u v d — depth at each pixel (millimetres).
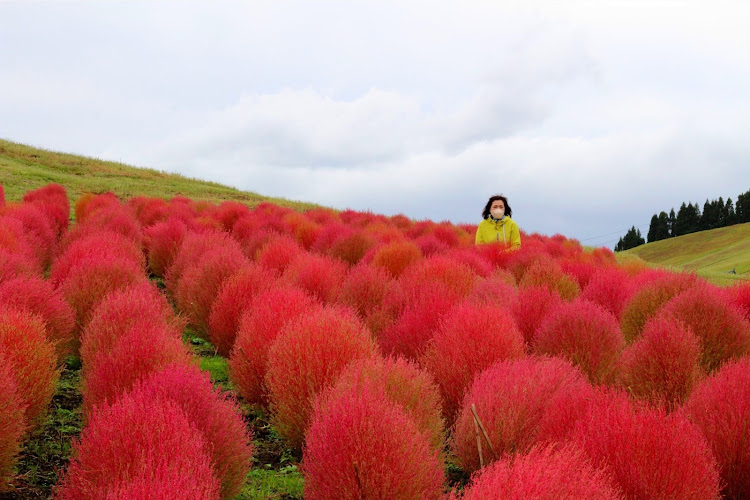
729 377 3658
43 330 3986
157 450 2467
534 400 3457
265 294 5250
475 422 3102
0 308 4152
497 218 11367
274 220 12609
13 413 3113
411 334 4914
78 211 15672
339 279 6980
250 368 4484
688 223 177125
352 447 2658
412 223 19641
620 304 6879
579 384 3625
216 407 3107
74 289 5586
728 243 133000
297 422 3717
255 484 3453
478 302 5113
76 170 29859
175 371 3229
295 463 3754
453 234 13195
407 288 5910
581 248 18219
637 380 4348
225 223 13781
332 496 2666
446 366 4141
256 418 4426
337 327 3998
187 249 8445
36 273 6566
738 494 3297
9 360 3389
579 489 2199
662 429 2809
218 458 2934
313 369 3742
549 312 5449
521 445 3168
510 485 2152
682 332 4375
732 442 3287
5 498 3059
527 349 5219
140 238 10891
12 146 31938
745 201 162875
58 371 4031
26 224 9930
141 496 2105
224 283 6016
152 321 4578
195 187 29844
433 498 2795
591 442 2811
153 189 26812
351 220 17906
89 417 3068
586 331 4645
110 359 3674
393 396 3303
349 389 3010
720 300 5090
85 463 2549
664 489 2637
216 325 5656
